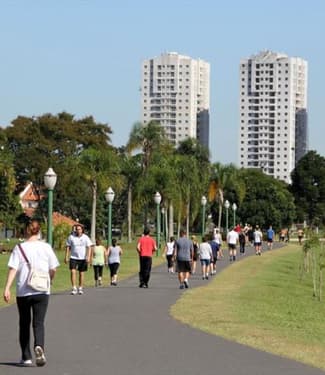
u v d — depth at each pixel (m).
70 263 30.38
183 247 34.81
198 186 98.25
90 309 24.72
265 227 135.50
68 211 111.62
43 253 14.50
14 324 20.31
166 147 99.56
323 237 61.16
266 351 16.28
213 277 43.22
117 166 85.56
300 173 168.88
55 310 24.22
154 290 33.09
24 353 14.38
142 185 91.12
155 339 17.94
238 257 68.62
